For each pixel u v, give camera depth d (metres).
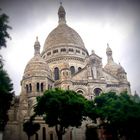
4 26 46.56
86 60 97.88
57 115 58.53
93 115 62.03
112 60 114.62
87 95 86.94
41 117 79.69
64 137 78.75
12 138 76.62
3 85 42.69
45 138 78.00
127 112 52.25
